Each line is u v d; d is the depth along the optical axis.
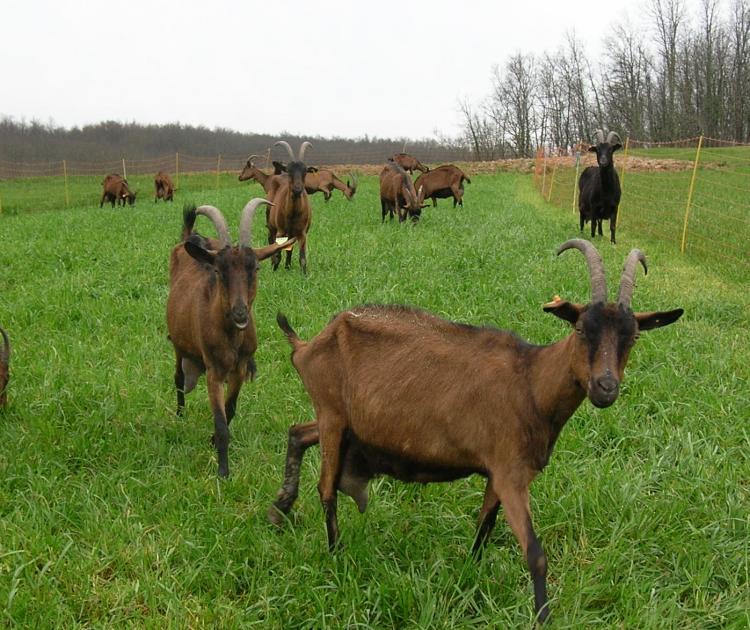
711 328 8.32
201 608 3.94
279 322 5.08
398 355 4.27
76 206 31.66
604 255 12.66
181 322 6.16
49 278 11.26
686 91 68.00
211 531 4.57
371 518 4.76
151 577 4.11
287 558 4.37
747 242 14.67
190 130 86.88
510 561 4.26
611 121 72.25
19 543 4.43
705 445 5.55
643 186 26.81
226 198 26.55
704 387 6.59
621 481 5.00
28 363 7.57
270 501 5.03
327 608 3.93
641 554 4.31
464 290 9.85
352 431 4.44
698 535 4.47
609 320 3.74
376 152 71.00
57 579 4.13
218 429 5.54
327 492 4.50
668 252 13.50
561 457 5.52
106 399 6.54
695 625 3.77
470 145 75.44
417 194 18.38
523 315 8.70
